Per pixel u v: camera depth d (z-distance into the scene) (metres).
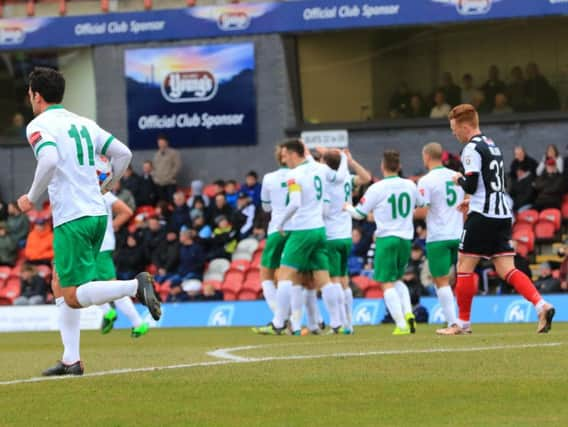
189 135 74.31
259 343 39.31
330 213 46.41
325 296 45.78
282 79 72.75
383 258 43.75
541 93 68.81
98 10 75.56
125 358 32.28
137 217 70.19
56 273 27.34
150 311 26.14
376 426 19.30
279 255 48.34
